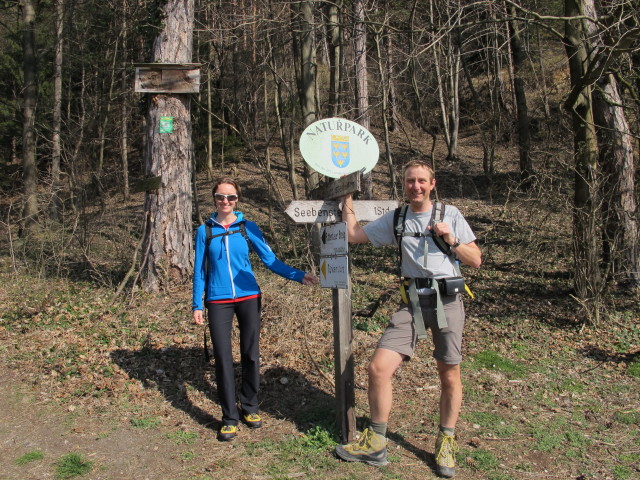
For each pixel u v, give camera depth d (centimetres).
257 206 1589
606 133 773
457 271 352
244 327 408
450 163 2088
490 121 1870
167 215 773
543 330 661
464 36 1357
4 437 398
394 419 434
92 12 1711
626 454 388
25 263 920
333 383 468
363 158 407
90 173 1105
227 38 1113
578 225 695
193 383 490
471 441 400
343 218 389
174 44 786
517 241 1068
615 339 628
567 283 839
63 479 345
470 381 515
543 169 909
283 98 1619
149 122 781
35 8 1977
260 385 486
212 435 403
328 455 375
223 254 401
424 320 352
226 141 2150
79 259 968
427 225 351
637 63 814
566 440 407
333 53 1049
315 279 412
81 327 636
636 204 752
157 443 390
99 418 426
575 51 729
